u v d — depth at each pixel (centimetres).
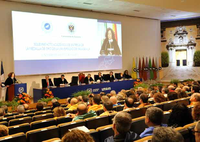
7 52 1002
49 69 1105
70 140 136
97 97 472
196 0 1072
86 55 1244
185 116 261
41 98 807
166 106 409
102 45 1318
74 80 1000
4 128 261
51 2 1073
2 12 984
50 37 1105
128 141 200
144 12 1409
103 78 1129
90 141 138
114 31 1380
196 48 1831
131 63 1516
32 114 465
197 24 1816
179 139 133
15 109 707
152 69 1582
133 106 436
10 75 859
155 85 1067
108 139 212
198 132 159
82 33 1224
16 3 1023
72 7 1195
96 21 1287
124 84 1112
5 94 900
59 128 288
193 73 1823
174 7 1188
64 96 883
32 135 265
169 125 268
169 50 1897
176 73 1875
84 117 356
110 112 380
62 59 1149
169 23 1884
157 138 134
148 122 232
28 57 1037
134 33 1534
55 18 1121
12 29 993
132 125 281
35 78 1070
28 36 1035
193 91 630
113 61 1375
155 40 1680
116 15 1425
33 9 1073
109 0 1087
